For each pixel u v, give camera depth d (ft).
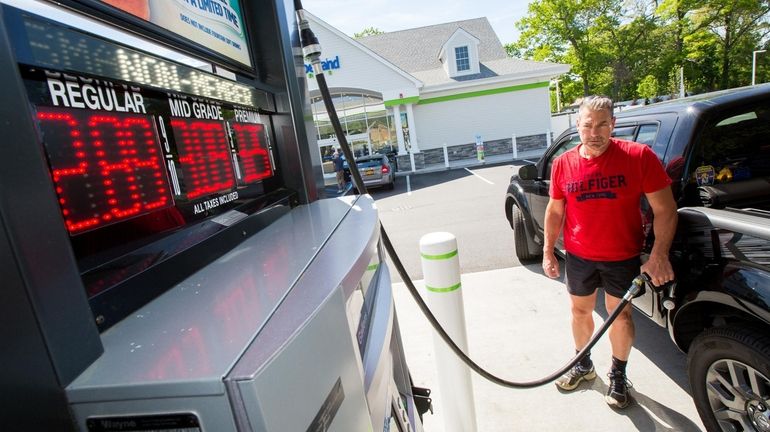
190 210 3.92
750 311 5.65
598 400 8.27
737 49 109.40
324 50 62.08
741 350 5.79
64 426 2.00
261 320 2.30
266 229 4.82
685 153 7.80
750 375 5.81
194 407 1.89
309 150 6.84
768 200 7.39
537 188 13.91
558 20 108.78
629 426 7.52
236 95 5.23
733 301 5.88
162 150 3.62
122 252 2.99
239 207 4.85
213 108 4.62
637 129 9.40
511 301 12.75
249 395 1.83
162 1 3.76
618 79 112.27
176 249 3.39
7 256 1.88
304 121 6.73
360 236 3.86
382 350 3.71
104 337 2.44
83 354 2.12
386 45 81.46
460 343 6.59
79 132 2.77
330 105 5.49
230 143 4.90
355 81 62.75
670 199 6.97
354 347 2.76
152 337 2.36
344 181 42.83
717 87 113.91
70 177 2.67
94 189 2.85
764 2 101.14
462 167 59.62
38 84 2.51
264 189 5.68
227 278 3.19
